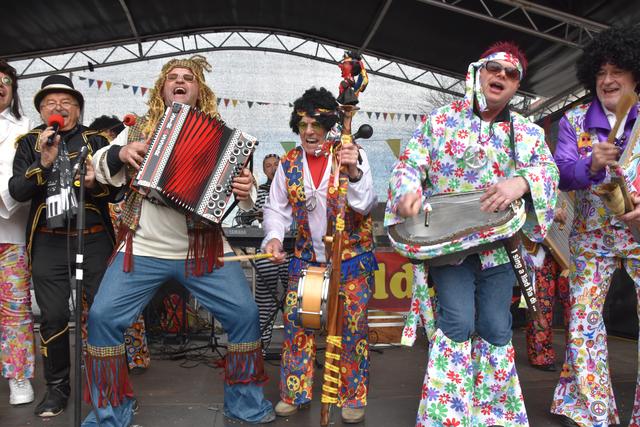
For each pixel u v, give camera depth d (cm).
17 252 308
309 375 296
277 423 281
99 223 297
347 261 283
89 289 297
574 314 271
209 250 261
